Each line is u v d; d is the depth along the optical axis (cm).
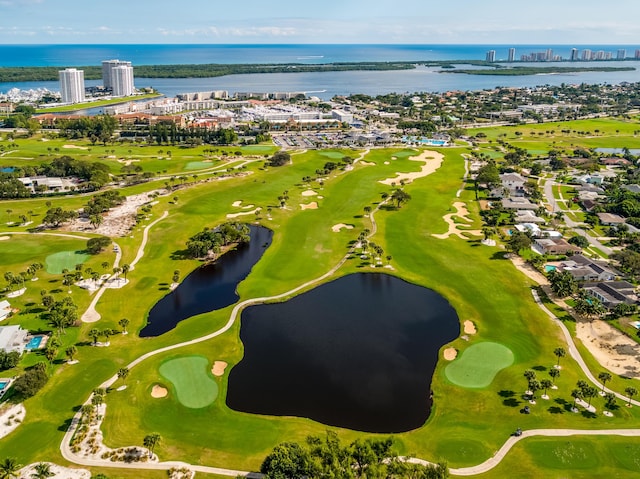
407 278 16612
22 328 13312
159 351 12588
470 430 10038
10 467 8644
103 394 10775
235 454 9450
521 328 13600
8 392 10956
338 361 12388
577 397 10606
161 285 16125
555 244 18412
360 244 19200
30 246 18512
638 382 11369
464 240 19550
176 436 9881
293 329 13775
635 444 9569
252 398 11038
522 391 11112
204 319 14100
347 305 15062
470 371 11888
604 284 15462
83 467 9062
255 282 16338
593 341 12962
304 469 8406
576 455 9331
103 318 14038
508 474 8975
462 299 15262
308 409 10719
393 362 12369
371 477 8394
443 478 8306
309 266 17475
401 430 10112
